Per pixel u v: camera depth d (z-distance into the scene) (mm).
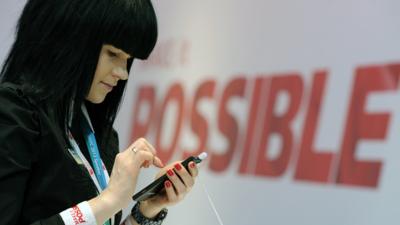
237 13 2961
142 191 1273
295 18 2674
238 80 2889
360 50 2393
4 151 1048
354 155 2350
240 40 2920
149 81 3355
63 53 1129
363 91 2357
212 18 3088
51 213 1120
